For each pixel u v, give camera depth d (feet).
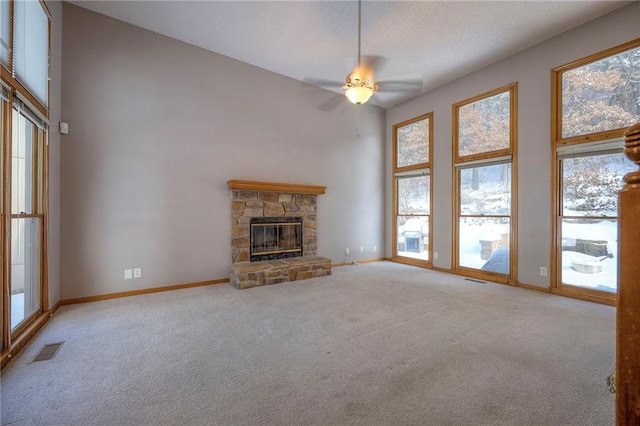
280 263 14.62
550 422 4.92
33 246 9.05
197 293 12.45
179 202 13.10
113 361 6.89
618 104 10.91
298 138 16.88
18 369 6.52
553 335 8.30
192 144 13.42
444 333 8.46
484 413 5.15
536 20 11.43
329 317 9.73
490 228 15.05
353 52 13.88
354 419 5.02
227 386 5.95
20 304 8.36
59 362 6.83
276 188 15.19
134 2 10.76
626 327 1.94
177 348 7.55
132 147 12.05
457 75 16.08
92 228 11.27
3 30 6.89
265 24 11.87
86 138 11.15
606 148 11.05
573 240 12.14
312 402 5.46
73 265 10.93
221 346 7.67
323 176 18.01
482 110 15.38
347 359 7.01
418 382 6.07
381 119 20.89
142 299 11.57
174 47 12.98
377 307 10.73
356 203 19.60
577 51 11.80
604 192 11.34
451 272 16.62
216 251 14.08
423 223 18.69
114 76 11.69
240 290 12.95
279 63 14.99
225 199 14.35
